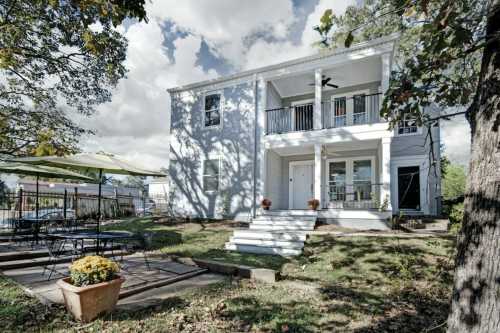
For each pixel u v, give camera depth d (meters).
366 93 12.11
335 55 10.38
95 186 22.48
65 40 9.76
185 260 6.61
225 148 12.74
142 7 3.98
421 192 12.05
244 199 12.02
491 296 1.98
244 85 12.54
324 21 2.58
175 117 14.29
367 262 6.21
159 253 7.61
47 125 11.51
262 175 11.52
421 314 3.97
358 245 7.21
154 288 4.83
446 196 19.50
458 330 2.14
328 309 4.05
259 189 11.62
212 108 13.43
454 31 2.42
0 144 10.52
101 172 6.00
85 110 12.40
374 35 10.82
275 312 3.90
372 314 3.94
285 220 9.94
